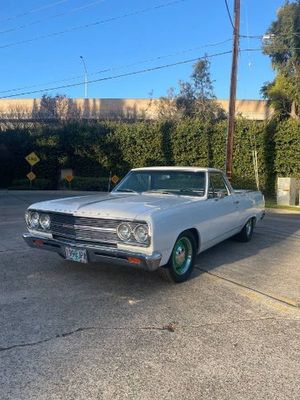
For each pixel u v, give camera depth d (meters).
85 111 44.09
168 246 5.50
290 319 4.82
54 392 3.25
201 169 7.20
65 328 4.39
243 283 6.19
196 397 3.22
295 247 9.03
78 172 31.02
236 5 19.97
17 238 9.12
